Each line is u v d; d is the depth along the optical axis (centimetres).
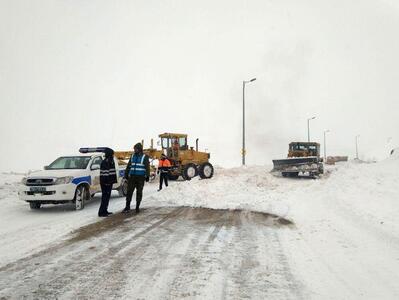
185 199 1133
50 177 948
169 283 395
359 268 442
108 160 873
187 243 576
